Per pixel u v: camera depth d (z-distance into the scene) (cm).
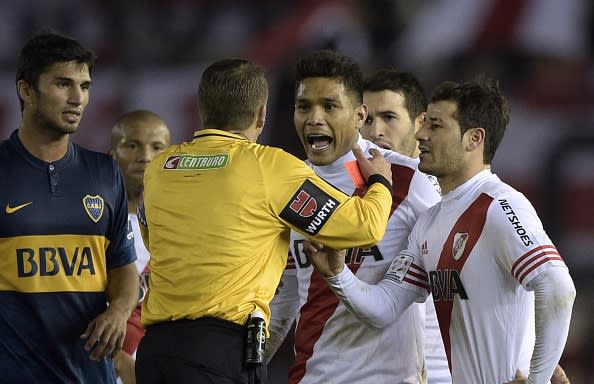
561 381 1769
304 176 1529
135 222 2144
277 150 1547
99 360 1689
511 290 1581
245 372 1503
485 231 1574
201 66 3978
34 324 1667
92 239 1702
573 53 3859
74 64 1655
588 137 3831
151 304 1552
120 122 2206
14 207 1653
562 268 1529
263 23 3988
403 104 2108
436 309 1656
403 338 1761
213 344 1495
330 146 1747
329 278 1641
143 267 2109
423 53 3934
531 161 3853
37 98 1647
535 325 1536
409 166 1777
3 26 3981
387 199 1570
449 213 1636
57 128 1652
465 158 1633
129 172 2183
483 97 1638
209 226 1509
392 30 3953
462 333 1609
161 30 4000
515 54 3888
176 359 1502
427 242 1662
